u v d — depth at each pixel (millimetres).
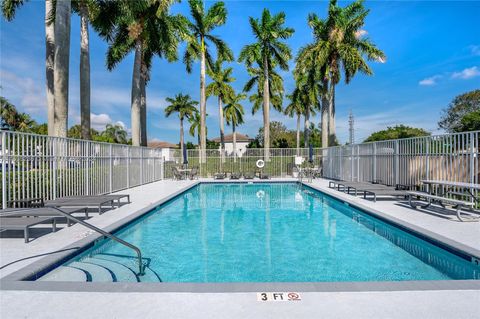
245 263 4742
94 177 10547
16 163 6852
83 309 2564
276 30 23531
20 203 6953
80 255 4652
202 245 5738
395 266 4570
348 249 5453
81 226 5949
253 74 27266
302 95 30688
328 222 7711
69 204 6797
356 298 2758
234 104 41469
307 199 11789
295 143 52281
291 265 4645
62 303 2672
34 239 4977
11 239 4988
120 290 2908
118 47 18484
